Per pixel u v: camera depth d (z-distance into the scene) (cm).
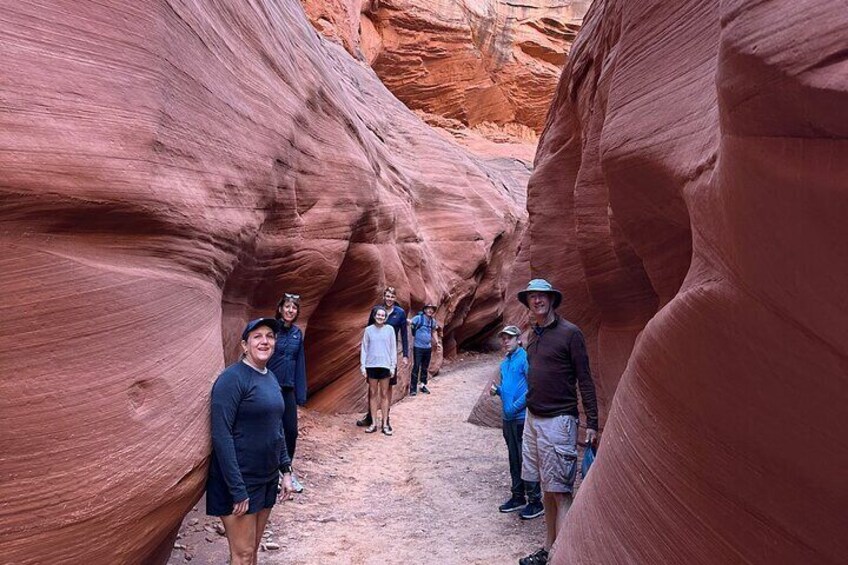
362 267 927
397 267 1130
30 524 207
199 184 362
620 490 244
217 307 390
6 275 214
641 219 361
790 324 141
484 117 3566
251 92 500
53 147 235
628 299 568
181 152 338
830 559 160
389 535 497
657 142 286
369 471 674
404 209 1310
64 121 243
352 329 958
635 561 227
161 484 264
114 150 267
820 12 113
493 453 758
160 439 269
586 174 600
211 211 377
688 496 198
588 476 294
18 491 204
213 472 332
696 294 178
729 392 170
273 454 354
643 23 338
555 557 287
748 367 161
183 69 349
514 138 3544
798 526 164
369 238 944
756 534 176
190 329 327
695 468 193
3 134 218
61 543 216
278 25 641
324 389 952
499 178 2417
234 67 465
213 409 327
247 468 343
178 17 346
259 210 504
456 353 2025
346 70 1472
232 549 347
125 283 267
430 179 1769
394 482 641
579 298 729
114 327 254
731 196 146
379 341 855
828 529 158
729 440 176
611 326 620
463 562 448
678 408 197
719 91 143
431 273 1444
